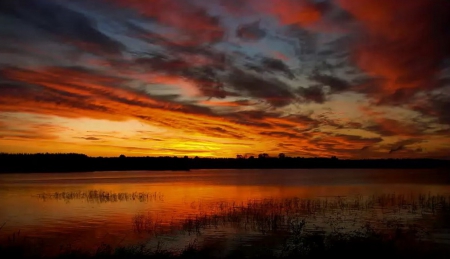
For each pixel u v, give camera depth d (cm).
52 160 17000
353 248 1303
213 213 2869
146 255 1341
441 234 1880
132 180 9406
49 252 1523
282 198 4075
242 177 11781
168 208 3319
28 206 3541
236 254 1435
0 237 2059
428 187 5784
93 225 2466
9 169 14062
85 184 7331
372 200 3566
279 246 1645
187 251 1445
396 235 1688
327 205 3219
